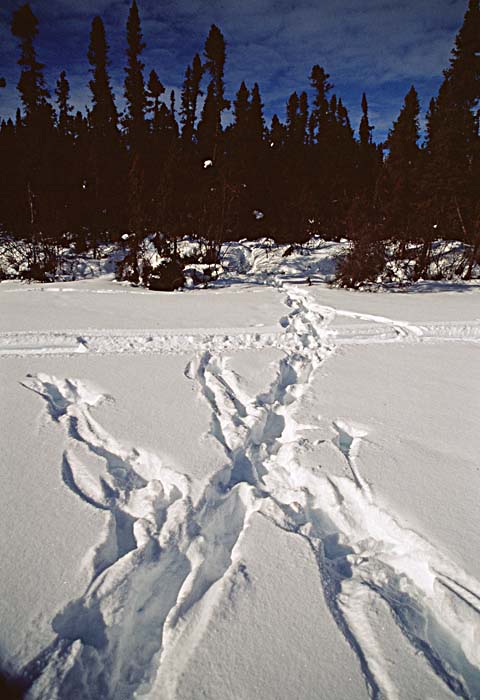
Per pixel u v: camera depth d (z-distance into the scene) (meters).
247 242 23.73
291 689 1.83
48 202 20.14
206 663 1.94
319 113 31.58
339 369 6.22
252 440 4.27
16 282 17.81
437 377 5.87
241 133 23.94
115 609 2.21
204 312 10.66
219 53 28.58
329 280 18.27
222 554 2.81
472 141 19.27
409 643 2.04
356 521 3.09
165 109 28.16
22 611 2.16
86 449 3.77
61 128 27.61
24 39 23.84
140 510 3.04
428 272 18.67
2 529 2.76
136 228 17.56
